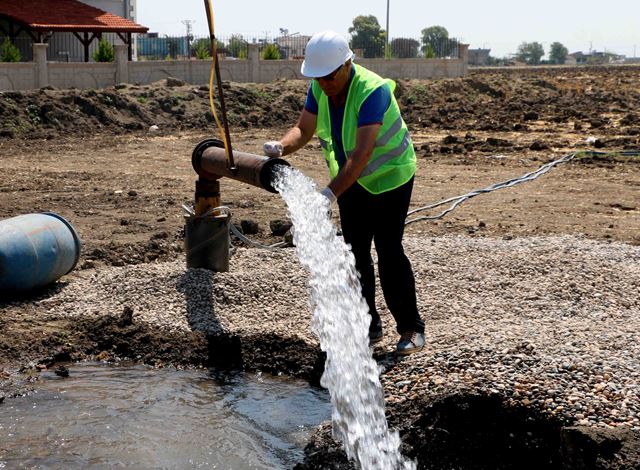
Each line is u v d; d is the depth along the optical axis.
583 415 5.21
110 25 38.38
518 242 9.22
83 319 7.44
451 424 5.57
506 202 13.70
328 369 5.78
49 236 7.96
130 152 20.55
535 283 7.73
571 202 13.70
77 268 8.98
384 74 41.81
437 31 96.50
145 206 13.27
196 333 7.13
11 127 22.86
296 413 6.07
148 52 47.41
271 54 39.09
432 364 6.05
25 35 37.47
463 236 10.42
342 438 5.57
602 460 4.84
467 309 7.24
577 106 31.81
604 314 7.00
